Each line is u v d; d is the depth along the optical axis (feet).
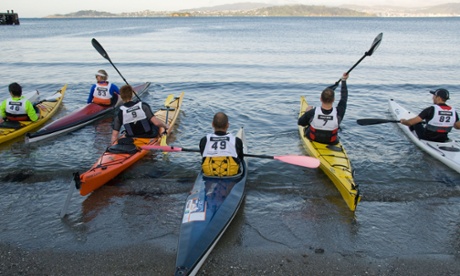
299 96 37.70
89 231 14.19
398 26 250.37
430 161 20.76
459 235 14.02
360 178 18.60
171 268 12.21
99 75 28.73
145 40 117.80
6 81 45.01
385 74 50.90
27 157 21.35
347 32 167.22
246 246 13.29
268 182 18.12
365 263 12.46
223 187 15.12
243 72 52.54
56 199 16.58
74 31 181.27
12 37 131.34
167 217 15.08
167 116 26.86
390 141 24.06
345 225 14.56
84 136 25.22
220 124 15.58
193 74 50.80
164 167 19.81
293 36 136.67
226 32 168.45
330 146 20.08
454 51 80.53
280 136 25.21
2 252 13.01
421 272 12.08
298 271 12.08
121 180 18.25
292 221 14.82
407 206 15.94
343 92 21.66
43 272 12.09
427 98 36.96
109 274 12.00
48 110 30.17
